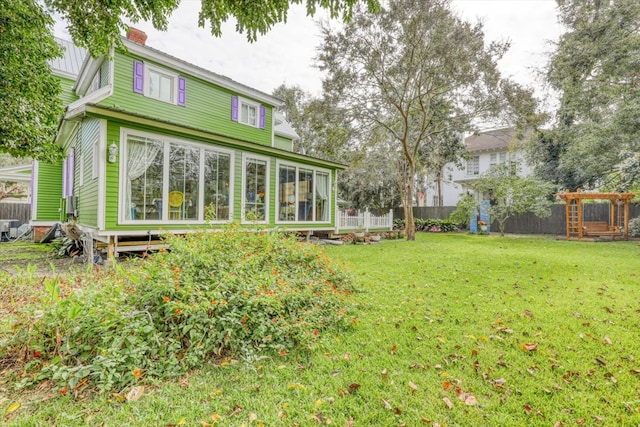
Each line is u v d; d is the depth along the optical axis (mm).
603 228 13586
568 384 2250
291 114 29141
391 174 17859
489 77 11383
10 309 3014
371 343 2898
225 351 2682
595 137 12516
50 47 6918
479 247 10336
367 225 14055
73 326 2361
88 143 8250
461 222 17875
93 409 1910
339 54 11641
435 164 20000
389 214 15570
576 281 5355
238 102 11867
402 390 2170
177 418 1858
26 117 6547
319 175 11633
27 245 10281
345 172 18562
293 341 2875
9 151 6809
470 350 2756
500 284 5133
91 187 7645
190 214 7719
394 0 10586
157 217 7113
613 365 2500
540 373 2393
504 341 2936
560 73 14891
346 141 14297
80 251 7699
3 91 5953
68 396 1998
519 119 12172
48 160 7590
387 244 11391
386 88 12453
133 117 6496
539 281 5348
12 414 1843
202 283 3152
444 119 13977
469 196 17781
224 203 8469
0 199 18641
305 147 27641
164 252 3898
